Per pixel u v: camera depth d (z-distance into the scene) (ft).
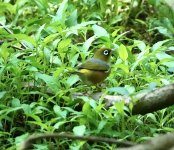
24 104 23.36
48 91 25.67
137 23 37.11
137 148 10.25
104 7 35.60
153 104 23.30
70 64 27.43
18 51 28.66
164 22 35.29
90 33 35.06
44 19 32.24
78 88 25.77
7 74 26.11
